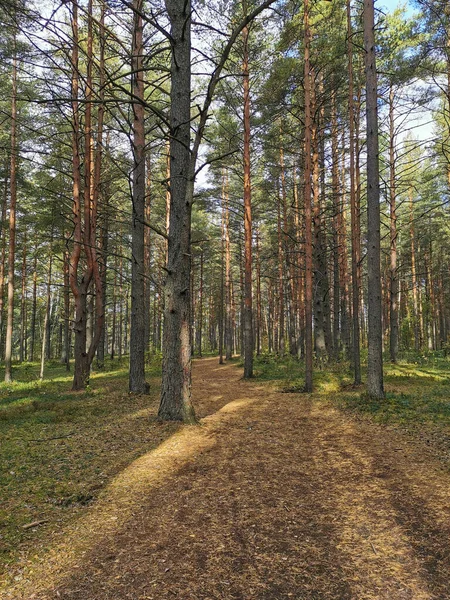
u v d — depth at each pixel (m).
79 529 3.84
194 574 3.11
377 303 10.21
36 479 5.13
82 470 5.48
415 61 14.56
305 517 4.08
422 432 7.07
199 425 8.02
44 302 43.28
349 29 13.75
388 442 6.66
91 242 14.96
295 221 26.06
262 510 4.25
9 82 19.14
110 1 9.55
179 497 4.60
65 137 17.58
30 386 17.47
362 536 3.66
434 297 38.09
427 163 27.41
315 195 18.08
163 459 5.96
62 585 2.96
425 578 2.99
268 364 24.25
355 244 14.20
